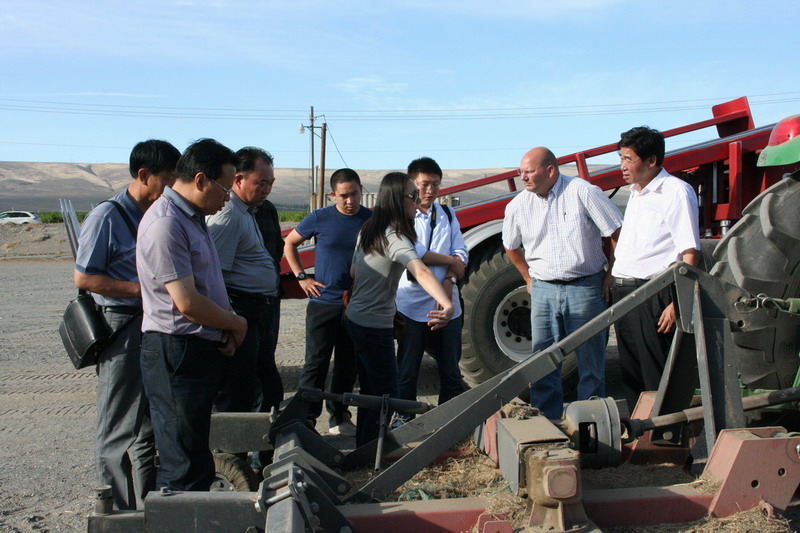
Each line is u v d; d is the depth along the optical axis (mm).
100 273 3459
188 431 3035
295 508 2273
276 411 3580
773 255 3699
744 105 7391
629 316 4379
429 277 3750
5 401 6254
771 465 2760
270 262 4352
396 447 3426
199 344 3029
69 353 3551
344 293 4750
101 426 3576
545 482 2521
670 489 2805
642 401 3734
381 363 4074
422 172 4910
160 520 2475
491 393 2984
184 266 2959
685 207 4148
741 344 3541
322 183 36750
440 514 2633
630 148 4262
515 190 7539
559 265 4516
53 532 3549
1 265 24125
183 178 3037
